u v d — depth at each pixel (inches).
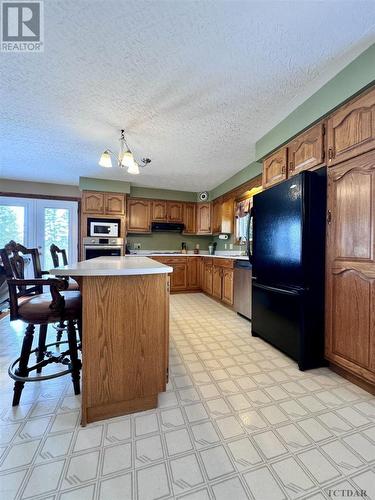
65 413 51.8
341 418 51.1
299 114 81.2
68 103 81.4
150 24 52.1
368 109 58.9
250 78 68.8
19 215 179.0
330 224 70.7
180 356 80.0
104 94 76.7
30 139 109.0
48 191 184.2
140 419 50.3
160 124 94.6
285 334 79.0
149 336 52.6
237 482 36.9
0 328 106.5
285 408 54.2
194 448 43.0
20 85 72.2
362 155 60.7
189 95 76.8
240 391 60.6
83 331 48.3
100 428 47.6
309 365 71.9
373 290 58.2
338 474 38.3
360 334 61.4
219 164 141.3
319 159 74.2
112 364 50.0
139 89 73.9
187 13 49.6
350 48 58.4
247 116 88.4
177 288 189.6
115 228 173.5
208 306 150.5
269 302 87.8
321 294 73.0
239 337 97.7
